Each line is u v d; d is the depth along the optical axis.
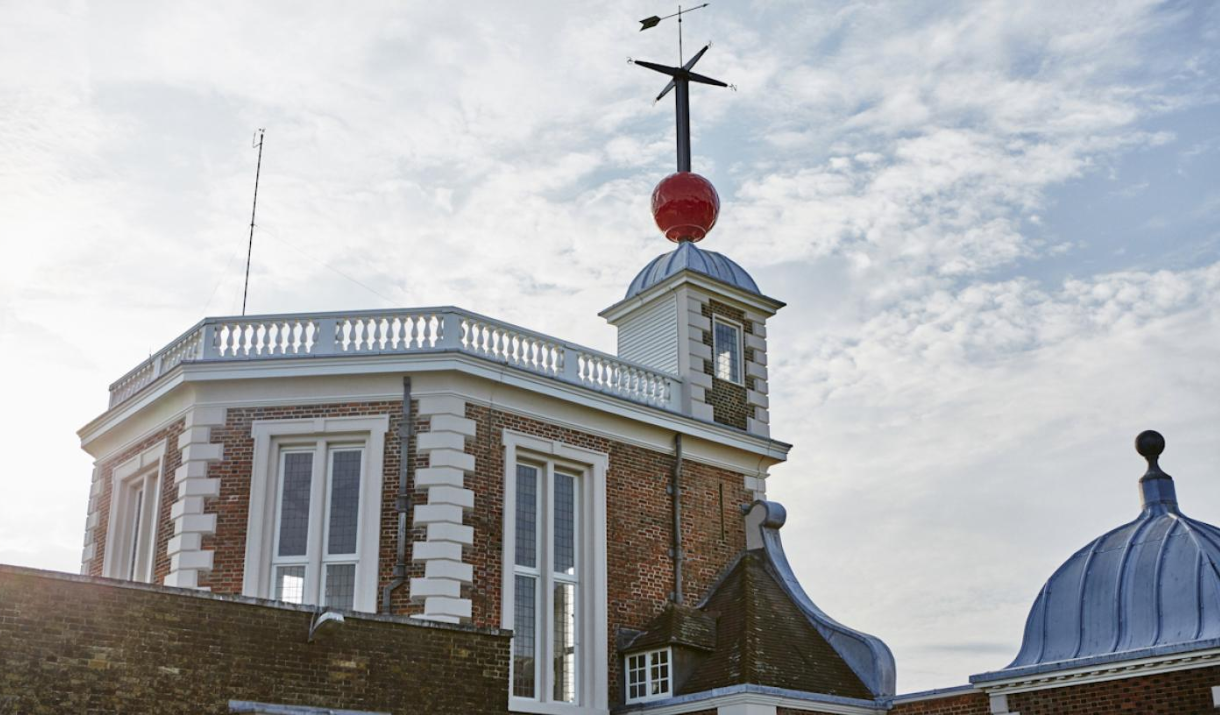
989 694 22.62
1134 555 21.84
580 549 26.08
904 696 24.50
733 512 29.20
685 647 25.27
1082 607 21.92
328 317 24.91
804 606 27.44
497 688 18.19
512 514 24.62
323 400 24.33
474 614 23.36
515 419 25.36
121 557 26.12
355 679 16.81
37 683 14.32
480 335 25.39
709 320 30.47
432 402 24.20
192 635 15.60
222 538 23.55
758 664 24.33
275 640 16.28
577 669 25.27
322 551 23.72
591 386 26.80
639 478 27.42
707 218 32.41
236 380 24.39
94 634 14.85
